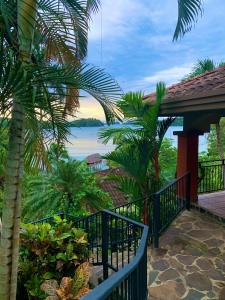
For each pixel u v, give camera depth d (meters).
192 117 7.46
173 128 8.80
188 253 5.46
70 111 4.07
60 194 12.71
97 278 5.02
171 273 4.75
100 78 3.52
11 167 3.76
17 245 3.93
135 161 7.18
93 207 13.38
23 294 4.68
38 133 3.70
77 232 5.05
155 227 5.75
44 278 4.54
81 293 3.96
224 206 7.48
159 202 5.82
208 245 5.62
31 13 3.43
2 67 2.89
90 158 18.92
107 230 4.86
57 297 3.96
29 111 3.16
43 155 4.40
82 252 4.96
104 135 7.22
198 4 4.79
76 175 12.91
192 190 7.89
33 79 3.01
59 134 3.73
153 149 7.33
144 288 3.06
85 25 5.10
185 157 7.76
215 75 6.98
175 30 4.98
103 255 4.93
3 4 3.02
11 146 3.73
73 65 3.54
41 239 4.78
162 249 5.64
